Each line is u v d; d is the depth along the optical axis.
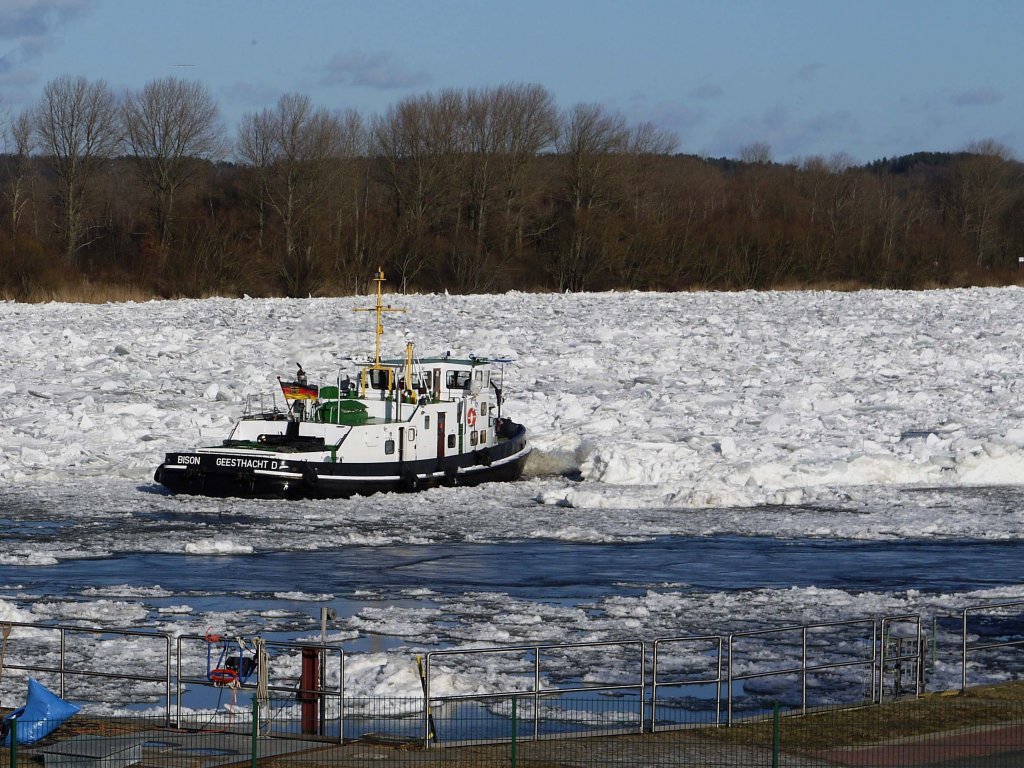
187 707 46.62
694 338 185.38
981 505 95.12
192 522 86.00
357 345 174.50
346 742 41.28
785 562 75.62
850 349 175.38
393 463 96.81
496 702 47.56
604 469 105.75
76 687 49.47
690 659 54.03
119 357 159.50
